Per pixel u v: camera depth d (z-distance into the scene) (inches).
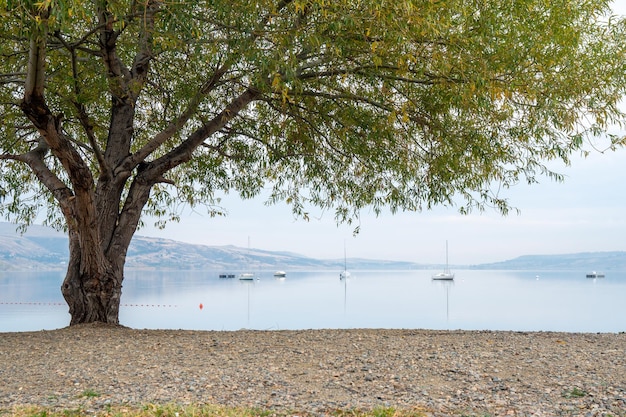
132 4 384.5
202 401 282.5
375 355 373.1
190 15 341.7
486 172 518.3
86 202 458.9
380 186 562.9
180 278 6840.6
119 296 518.6
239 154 582.9
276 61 353.1
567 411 263.7
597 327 1205.7
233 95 518.0
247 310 1750.7
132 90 464.8
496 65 424.2
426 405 274.1
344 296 2687.0
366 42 401.4
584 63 447.2
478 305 2076.8
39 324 1126.4
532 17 434.0
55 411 261.0
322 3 342.6
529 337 436.1
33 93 378.9
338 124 521.7
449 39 407.5
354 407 269.6
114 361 365.1
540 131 478.6
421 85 488.7
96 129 565.9
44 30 337.4
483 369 335.0
